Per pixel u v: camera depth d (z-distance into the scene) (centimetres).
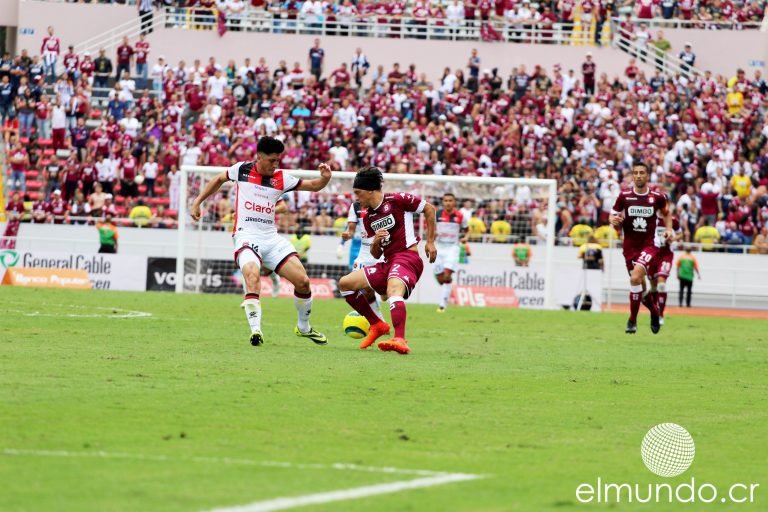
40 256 4331
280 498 879
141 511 827
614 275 4919
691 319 3731
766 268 5028
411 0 6856
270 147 1992
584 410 1434
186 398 1383
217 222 4472
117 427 1170
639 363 2059
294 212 4447
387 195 1986
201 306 3198
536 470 1054
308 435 1174
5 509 821
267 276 4309
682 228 5200
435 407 1405
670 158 5519
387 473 998
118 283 4312
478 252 4494
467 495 929
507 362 1966
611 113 5841
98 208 5047
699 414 1445
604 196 5222
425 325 2891
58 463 983
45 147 5644
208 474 960
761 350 2458
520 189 4500
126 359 1753
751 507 955
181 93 5822
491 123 5694
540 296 4288
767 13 6912
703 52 6831
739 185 5362
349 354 1955
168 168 5409
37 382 1462
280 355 1892
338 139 5569
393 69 6519
